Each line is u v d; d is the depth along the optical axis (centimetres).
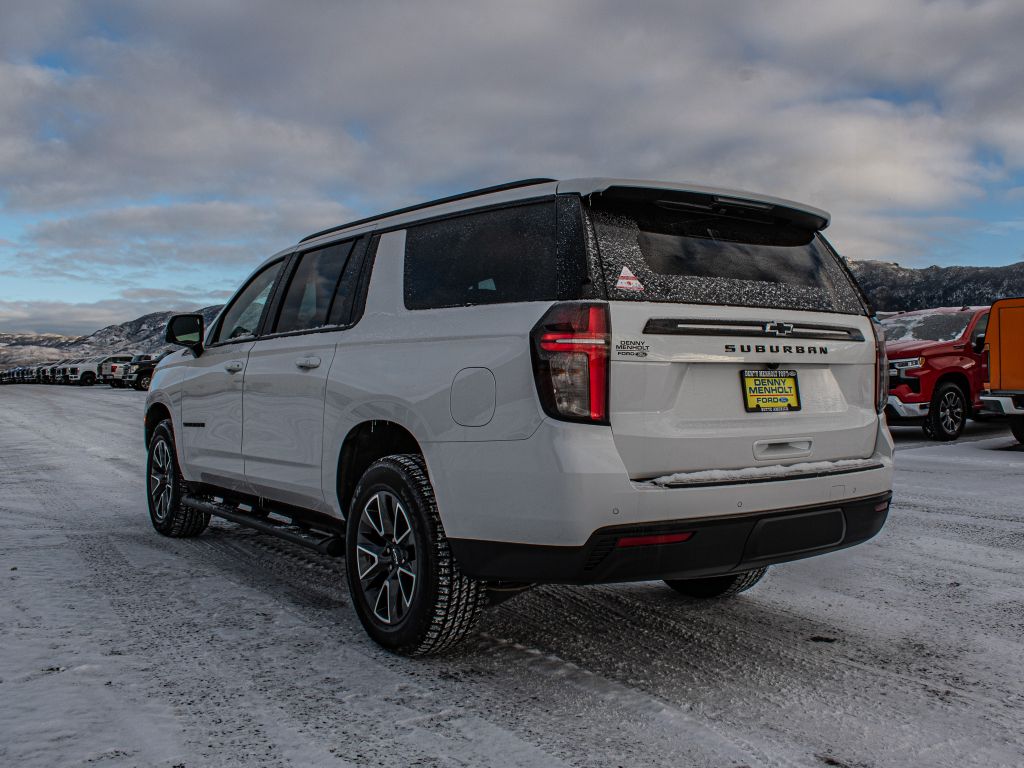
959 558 480
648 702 276
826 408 326
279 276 453
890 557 483
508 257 306
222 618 366
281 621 363
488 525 285
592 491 263
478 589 306
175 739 244
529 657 320
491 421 285
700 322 288
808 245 349
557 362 269
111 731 249
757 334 302
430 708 270
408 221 366
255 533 567
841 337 330
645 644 336
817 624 363
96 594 403
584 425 268
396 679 296
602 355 269
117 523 601
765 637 345
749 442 297
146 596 401
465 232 331
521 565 280
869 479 323
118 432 1412
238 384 453
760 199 318
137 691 281
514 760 233
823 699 280
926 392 1086
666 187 297
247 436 443
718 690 288
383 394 329
